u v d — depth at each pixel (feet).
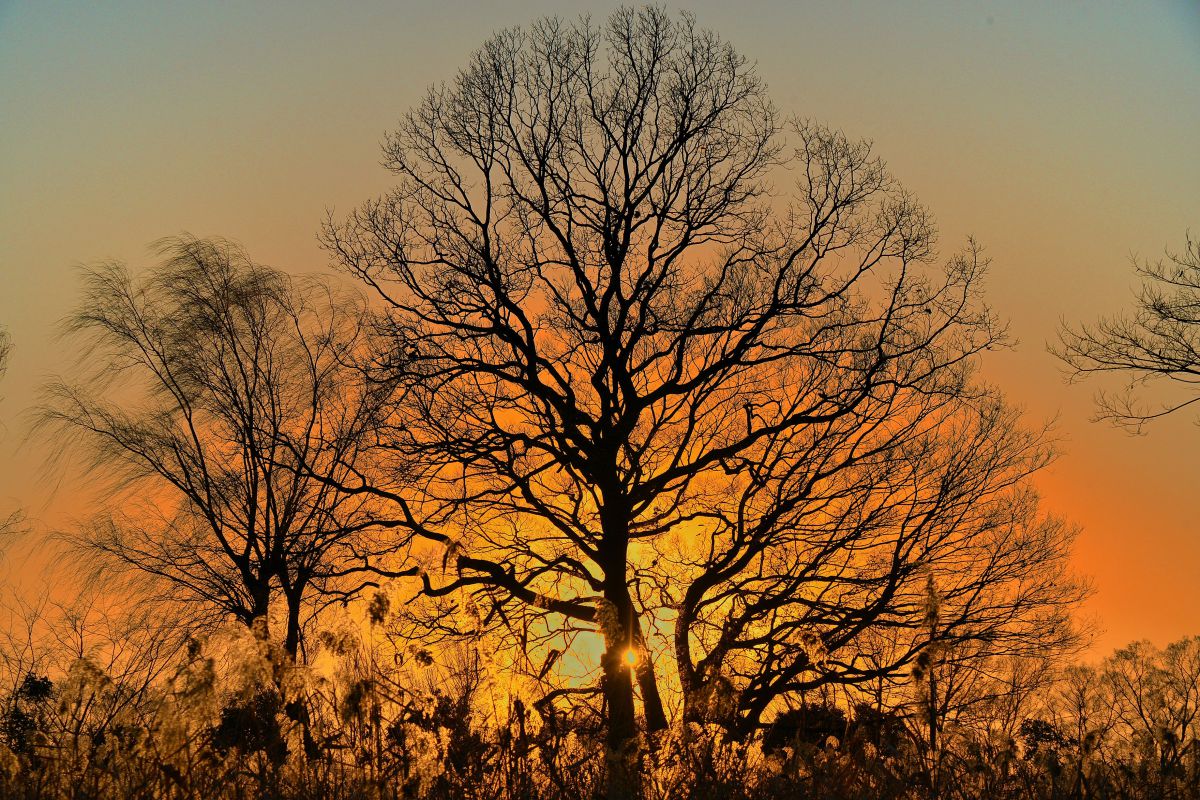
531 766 24.82
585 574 85.87
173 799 21.42
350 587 84.23
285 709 21.49
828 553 86.99
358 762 22.43
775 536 88.89
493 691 25.49
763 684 58.70
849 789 24.29
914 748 25.44
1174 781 25.17
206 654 20.74
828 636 77.25
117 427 88.22
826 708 27.32
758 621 82.84
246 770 21.52
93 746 22.41
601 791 24.32
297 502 86.89
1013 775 25.84
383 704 22.90
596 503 89.25
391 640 23.13
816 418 89.92
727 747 25.86
